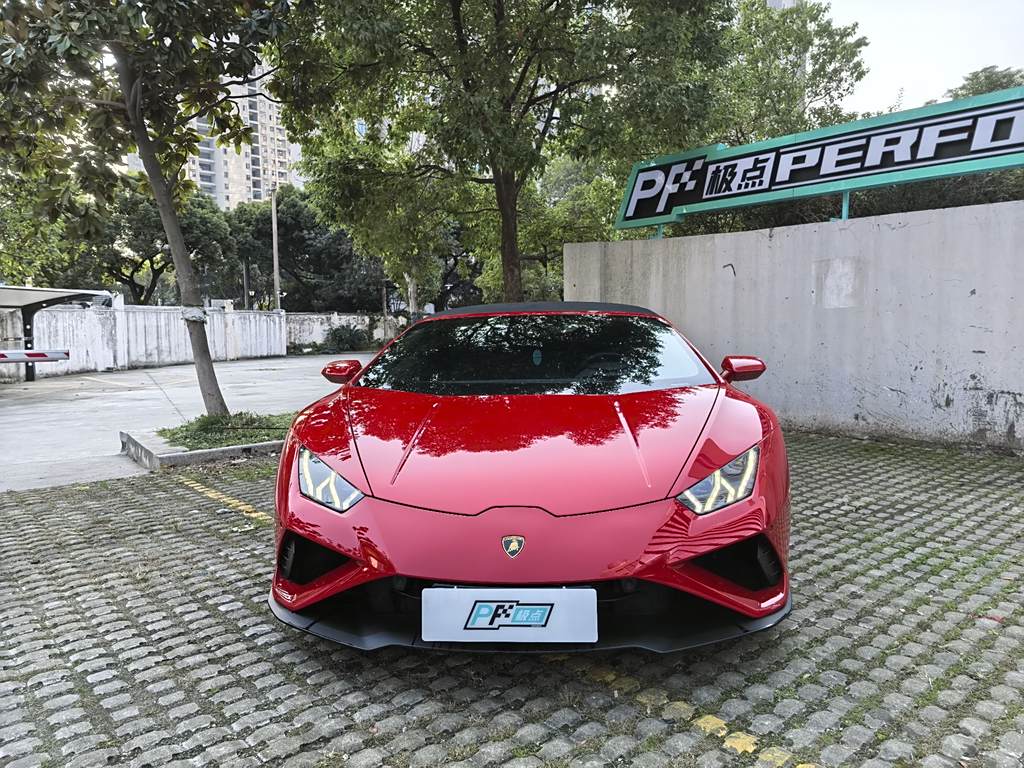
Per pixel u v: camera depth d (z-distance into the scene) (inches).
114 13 205.6
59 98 247.3
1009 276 215.6
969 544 138.9
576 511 78.5
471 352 125.2
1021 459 213.3
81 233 279.9
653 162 305.6
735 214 366.3
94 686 89.3
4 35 204.4
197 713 82.2
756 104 554.9
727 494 82.7
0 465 249.1
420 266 431.2
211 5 227.1
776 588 85.1
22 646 101.4
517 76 343.6
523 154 285.6
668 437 91.0
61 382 678.5
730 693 84.0
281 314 1186.0
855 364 250.7
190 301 276.1
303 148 366.9
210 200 1301.7
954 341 228.1
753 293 275.6
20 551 146.6
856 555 133.1
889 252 240.2
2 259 656.4
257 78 247.6
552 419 97.0
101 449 281.9
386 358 130.9
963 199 299.0
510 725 78.0
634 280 310.7
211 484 205.6
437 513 80.0
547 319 136.9
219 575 130.1
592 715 79.8
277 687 88.0
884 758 70.9
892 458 218.8
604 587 77.2
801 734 75.5
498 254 488.1
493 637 75.7
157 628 107.0
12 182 474.3
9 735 78.3
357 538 80.8
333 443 96.3
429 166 372.8
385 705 83.0
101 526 164.1
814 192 255.0
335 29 285.4
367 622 83.7
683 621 81.6
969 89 512.1
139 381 661.9
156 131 272.2
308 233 1456.7
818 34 625.0
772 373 272.5
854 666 90.4
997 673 88.1
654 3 299.0
